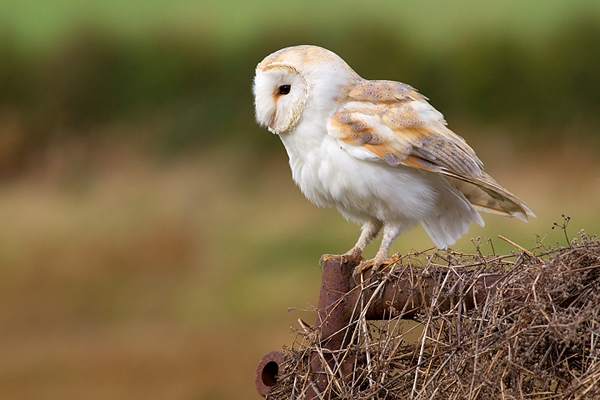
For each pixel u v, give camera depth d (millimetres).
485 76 22078
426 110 10648
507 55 22172
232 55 24453
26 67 25719
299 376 10484
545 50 22250
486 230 13094
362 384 10453
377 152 10602
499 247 12172
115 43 25594
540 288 10367
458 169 10617
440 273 10453
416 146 10602
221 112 23250
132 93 25031
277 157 21031
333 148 10625
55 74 25547
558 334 10320
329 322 10484
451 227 10680
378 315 10484
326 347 10484
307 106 10633
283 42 24156
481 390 10344
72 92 25250
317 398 10469
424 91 22484
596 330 10328
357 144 10602
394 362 10445
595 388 10305
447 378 10383
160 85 24844
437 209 10672
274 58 10672
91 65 25453
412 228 10672
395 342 10453
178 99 24500
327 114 10633
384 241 10656
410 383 10422
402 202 10625
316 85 10625
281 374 10508
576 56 21906
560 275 10359
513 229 13117
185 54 24953
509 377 10352
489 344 10359
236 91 23656
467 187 10695
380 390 10430
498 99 21906
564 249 10398
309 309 10523
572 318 10328
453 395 10367
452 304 10430
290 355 10500
